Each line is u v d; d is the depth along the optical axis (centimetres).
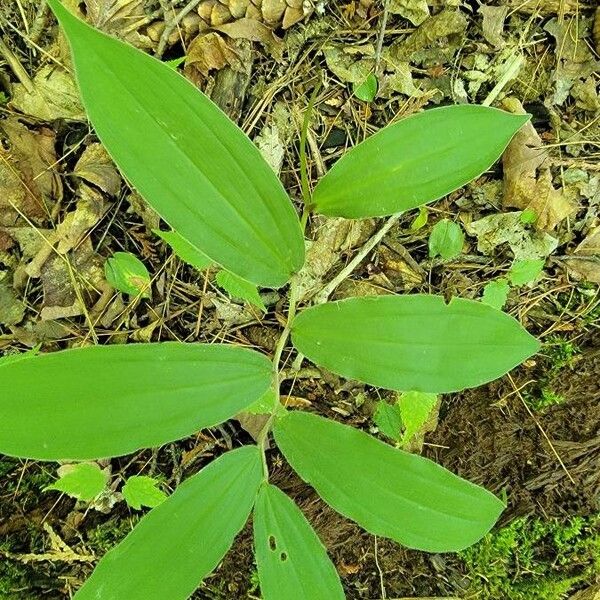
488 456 49
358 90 45
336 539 48
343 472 32
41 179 44
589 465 49
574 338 49
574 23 45
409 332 31
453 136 30
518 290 48
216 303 46
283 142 46
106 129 26
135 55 26
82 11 43
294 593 31
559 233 47
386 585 49
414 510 31
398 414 45
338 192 31
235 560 48
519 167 46
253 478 32
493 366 31
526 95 46
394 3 44
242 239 29
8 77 44
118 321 46
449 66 46
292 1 43
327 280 47
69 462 45
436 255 47
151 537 30
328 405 48
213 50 44
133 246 46
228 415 30
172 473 47
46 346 45
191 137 27
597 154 46
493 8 45
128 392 28
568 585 49
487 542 49
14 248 44
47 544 46
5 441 27
